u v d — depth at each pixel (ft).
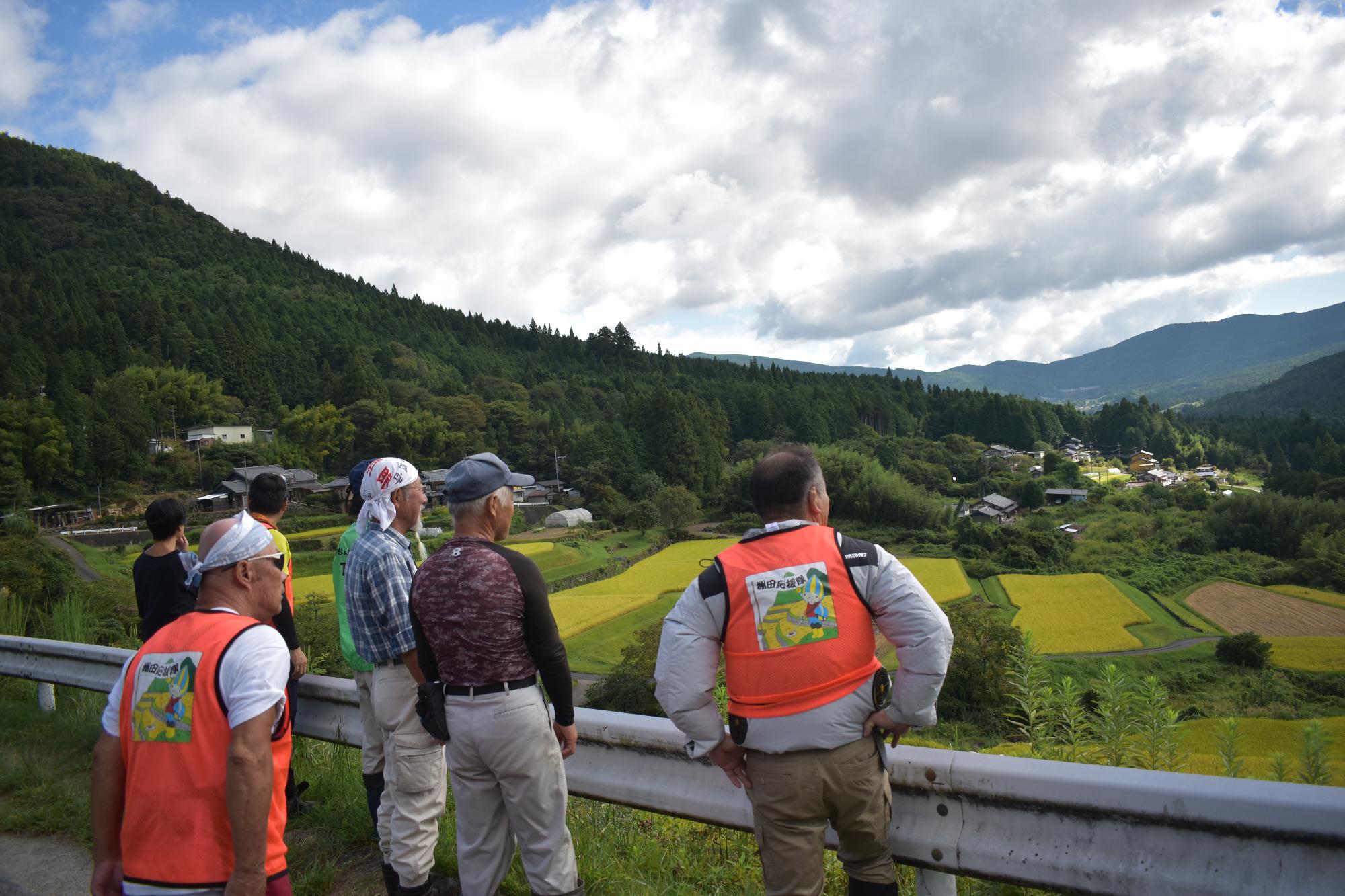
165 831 6.91
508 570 9.00
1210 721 49.67
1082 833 7.33
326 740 14.21
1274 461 560.61
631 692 90.38
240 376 461.78
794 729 7.22
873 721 7.38
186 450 355.36
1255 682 123.85
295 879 12.28
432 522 182.91
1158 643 148.87
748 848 13.69
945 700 70.64
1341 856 6.14
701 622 7.55
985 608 178.91
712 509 366.84
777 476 7.97
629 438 398.42
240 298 605.31
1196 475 528.63
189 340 463.42
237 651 7.07
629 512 322.14
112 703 7.43
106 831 7.31
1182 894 6.68
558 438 432.25
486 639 8.83
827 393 611.06
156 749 7.04
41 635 29.50
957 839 8.01
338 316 641.40
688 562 235.20
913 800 8.38
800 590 7.31
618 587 195.83
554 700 9.32
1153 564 244.63
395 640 10.36
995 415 609.01
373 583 10.55
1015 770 7.65
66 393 325.83
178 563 14.98
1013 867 7.60
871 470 327.06
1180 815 6.77
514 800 9.13
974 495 425.69
